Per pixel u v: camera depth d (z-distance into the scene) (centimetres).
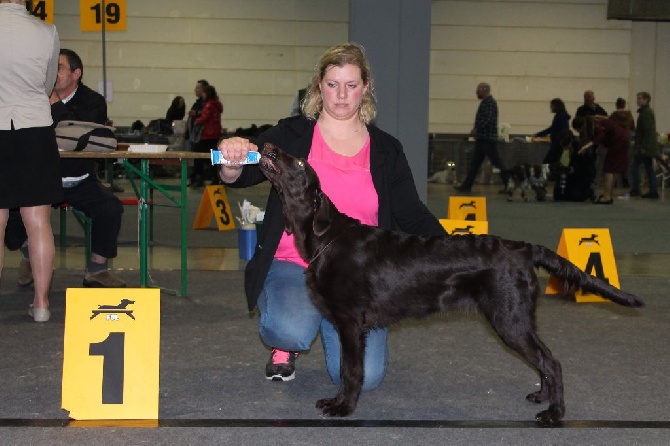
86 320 369
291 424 365
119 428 357
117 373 368
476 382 437
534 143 1786
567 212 1316
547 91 1988
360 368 375
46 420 365
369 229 371
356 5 790
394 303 367
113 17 970
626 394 417
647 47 1980
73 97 632
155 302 374
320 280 365
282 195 364
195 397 403
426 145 805
